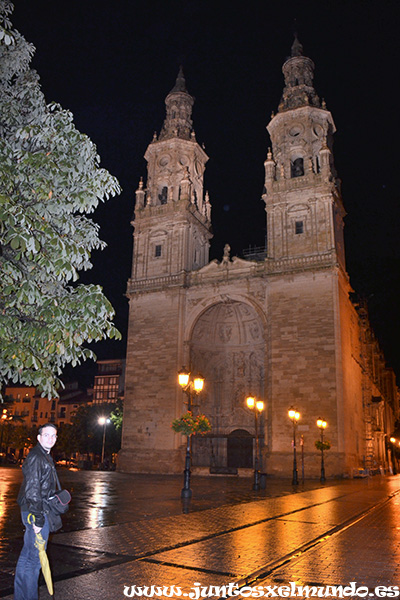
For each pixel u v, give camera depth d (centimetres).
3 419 8131
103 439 7869
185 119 6706
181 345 5556
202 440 5744
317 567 1017
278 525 1558
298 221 5319
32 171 855
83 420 8800
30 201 873
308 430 4628
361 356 6612
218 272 5641
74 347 881
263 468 4809
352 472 4662
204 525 1537
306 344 4859
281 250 5284
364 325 7081
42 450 720
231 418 5747
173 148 6406
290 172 5588
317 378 4728
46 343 832
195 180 6494
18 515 1773
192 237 6072
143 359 5672
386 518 1770
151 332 5719
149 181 6431
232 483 3706
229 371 5925
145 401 5512
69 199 912
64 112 947
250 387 5772
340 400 4606
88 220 1005
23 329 830
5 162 811
